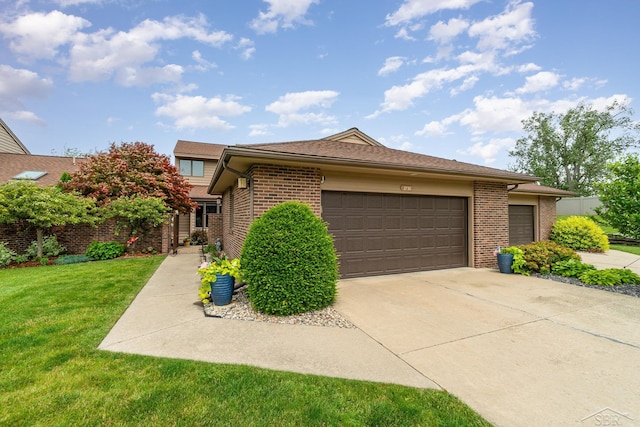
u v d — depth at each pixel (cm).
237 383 292
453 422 238
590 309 523
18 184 1035
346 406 259
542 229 1388
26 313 495
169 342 388
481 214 930
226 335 412
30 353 354
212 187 1158
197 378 301
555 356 353
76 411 250
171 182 1480
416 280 752
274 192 645
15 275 830
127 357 345
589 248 1313
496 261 947
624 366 329
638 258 1141
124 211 1209
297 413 250
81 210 1118
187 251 1448
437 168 745
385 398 270
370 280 748
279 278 490
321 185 711
